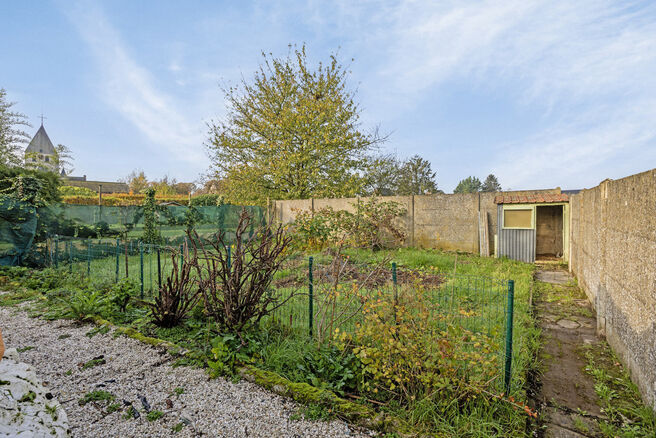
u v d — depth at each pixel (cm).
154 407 263
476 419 235
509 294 268
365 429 237
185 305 441
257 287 387
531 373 329
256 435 230
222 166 1719
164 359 345
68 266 784
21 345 383
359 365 304
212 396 278
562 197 904
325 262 721
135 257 929
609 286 399
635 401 278
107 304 475
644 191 291
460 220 1105
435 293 436
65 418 163
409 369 271
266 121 1689
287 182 1695
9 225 815
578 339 415
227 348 330
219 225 1326
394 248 1133
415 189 3266
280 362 323
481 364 264
